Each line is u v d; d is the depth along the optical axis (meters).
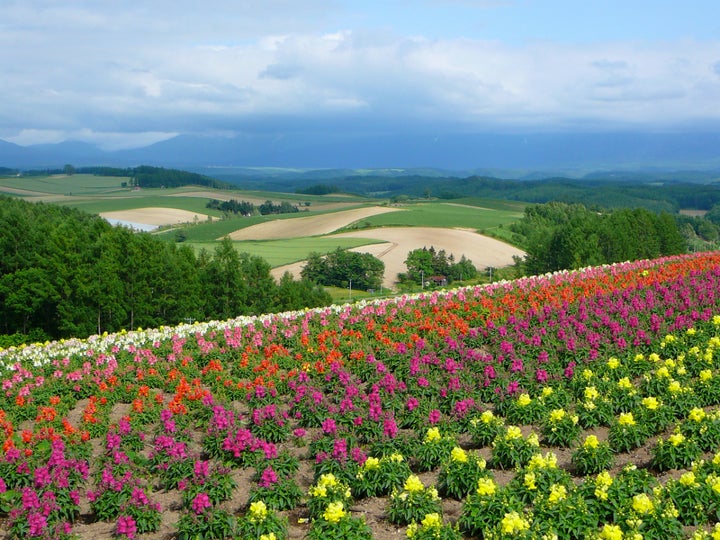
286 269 95.38
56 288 55.34
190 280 61.12
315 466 15.36
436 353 23.62
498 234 126.31
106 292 56.09
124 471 15.53
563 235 93.56
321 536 12.13
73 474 15.16
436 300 32.47
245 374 24.14
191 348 27.75
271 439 18.03
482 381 20.33
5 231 57.84
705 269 35.06
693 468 13.33
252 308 65.81
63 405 21.61
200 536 12.79
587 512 12.26
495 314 27.70
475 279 97.19
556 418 16.78
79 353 27.25
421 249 97.81
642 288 31.41
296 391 19.89
